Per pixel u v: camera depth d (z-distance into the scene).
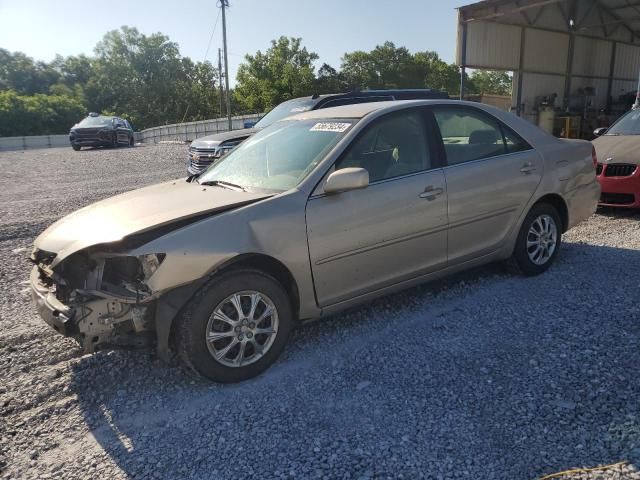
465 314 4.16
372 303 4.47
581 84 22.53
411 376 3.28
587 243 6.01
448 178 4.16
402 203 3.88
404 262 3.99
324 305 3.66
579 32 21.39
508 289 4.64
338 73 62.72
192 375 3.44
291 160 3.90
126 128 27.27
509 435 2.66
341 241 3.61
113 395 3.25
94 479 2.51
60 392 3.29
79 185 12.40
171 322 3.08
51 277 3.28
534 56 19.94
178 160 17.80
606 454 2.47
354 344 3.76
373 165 3.88
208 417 2.96
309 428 2.81
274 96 51.72
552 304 4.26
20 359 3.71
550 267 5.16
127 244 3.06
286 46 56.22
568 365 3.29
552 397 2.95
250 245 3.24
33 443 2.80
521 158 4.70
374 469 2.46
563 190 4.99
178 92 74.31
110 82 73.75
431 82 75.25
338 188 3.46
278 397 3.13
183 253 3.06
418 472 2.43
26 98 54.84
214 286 3.15
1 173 15.78
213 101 73.25
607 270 5.02
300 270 3.46
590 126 20.72
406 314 4.23
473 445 2.60
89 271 3.16
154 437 2.81
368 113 4.02
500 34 18.42
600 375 3.15
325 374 3.37
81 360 3.68
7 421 3.00
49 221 8.28
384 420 2.84
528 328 3.85
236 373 3.28
